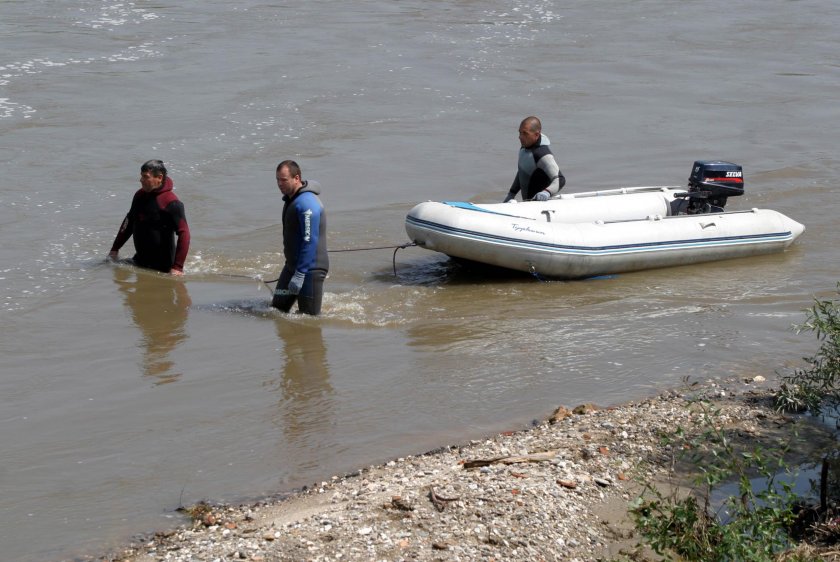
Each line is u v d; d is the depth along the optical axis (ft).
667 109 60.64
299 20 81.35
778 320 29.63
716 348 27.22
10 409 23.53
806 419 22.18
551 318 30.14
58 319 29.68
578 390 24.45
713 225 36.40
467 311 30.83
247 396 24.18
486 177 46.80
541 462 19.80
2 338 28.12
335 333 28.73
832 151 52.24
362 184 45.60
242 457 20.92
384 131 53.98
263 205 42.24
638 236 35.09
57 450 21.38
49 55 67.56
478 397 24.03
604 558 16.39
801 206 43.37
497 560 16.16
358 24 80.48
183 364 26.30
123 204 41.50
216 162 47.78
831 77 69.10
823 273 34.88
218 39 73.82
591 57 73.36
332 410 23.31
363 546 16.51
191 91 60.13
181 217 33.91
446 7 88.84
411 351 27.25
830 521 17.10
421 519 17.40
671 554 16.46
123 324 29.30
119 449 21.40
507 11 88.33
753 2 96.37
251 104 57.88
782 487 17.19
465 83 64.75
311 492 19.20
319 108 57.72
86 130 51.98
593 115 58.85
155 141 50.60
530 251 33.50
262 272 34.53
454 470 19.58
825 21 87.86
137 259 34.58
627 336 28.37
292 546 16.61
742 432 21.36
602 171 48.55
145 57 67.97
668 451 20.43
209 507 18.74
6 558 17.08
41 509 18.80
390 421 22.67
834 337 22.30
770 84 67.10
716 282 34.04
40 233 37.81
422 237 33.76
